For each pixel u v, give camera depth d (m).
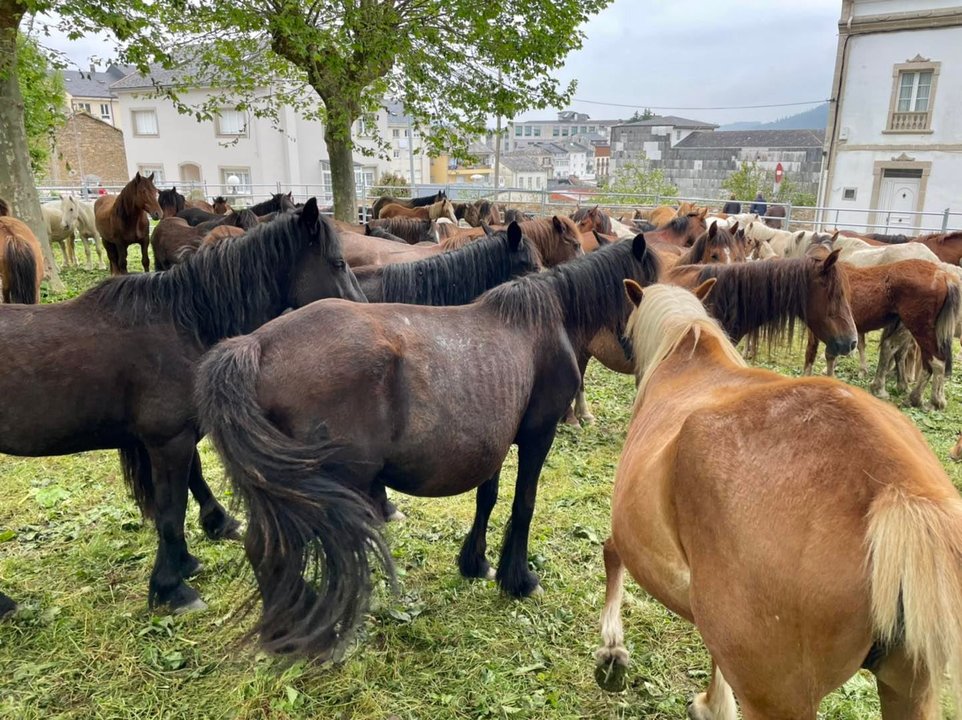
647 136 53.28
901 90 22.81
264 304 3.49
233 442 2.37
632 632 3.28
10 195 10.02
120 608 3.36
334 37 10.57
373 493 2.92
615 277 3.49
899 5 22.14
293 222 3.53
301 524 2.37
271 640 2.49
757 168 33.84
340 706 2.77
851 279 7.33
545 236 6.74
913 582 1.21
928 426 6.78
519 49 11.53
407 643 3.19
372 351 2.54
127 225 12.38
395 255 7.11
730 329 5.36
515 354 3.02
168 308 3.18
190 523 4.25
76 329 3.00
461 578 3.72
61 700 2.76
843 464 1.42
